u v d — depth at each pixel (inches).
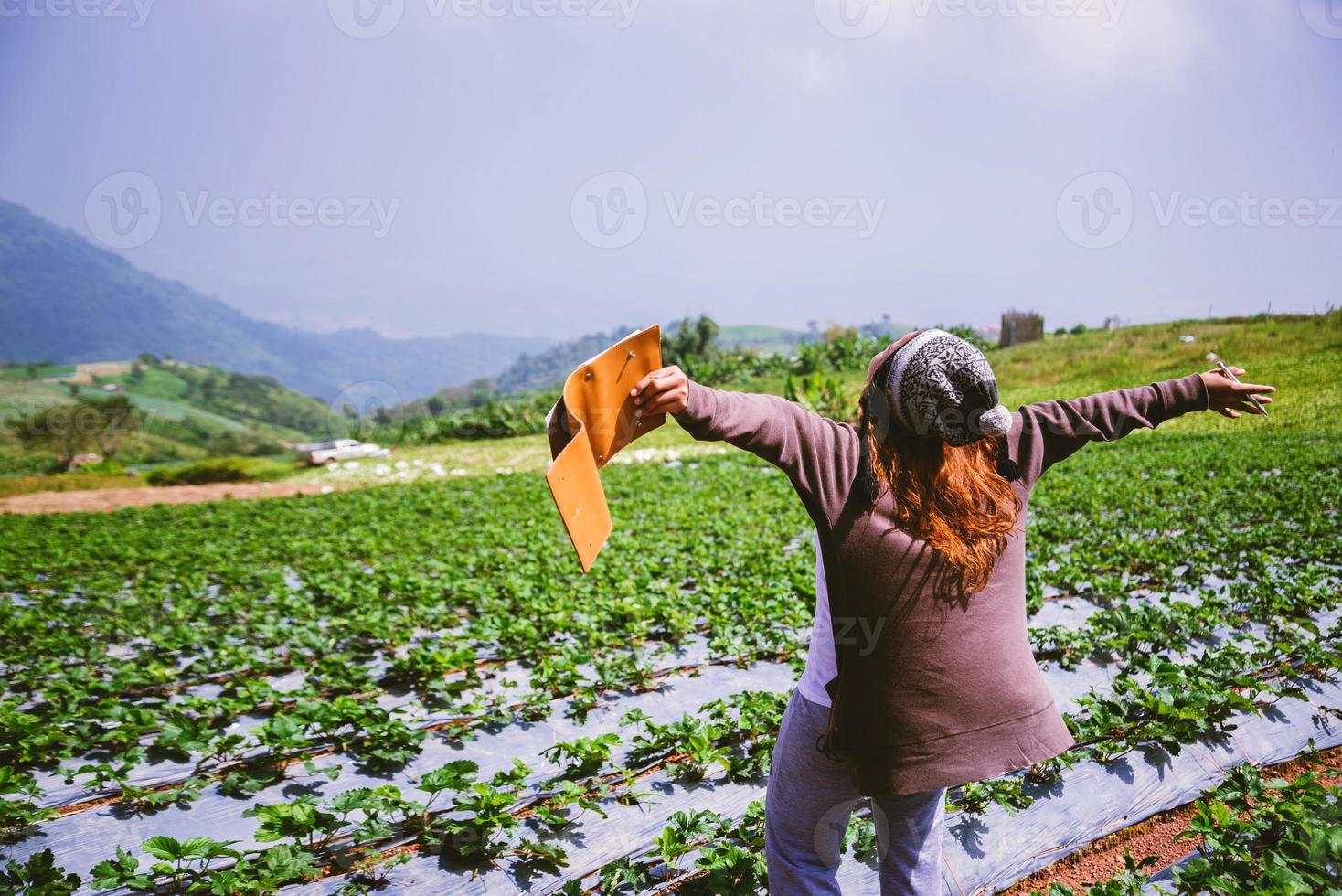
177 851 118.0
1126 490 449.7
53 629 276.7
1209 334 778.2
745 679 204.5
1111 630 202.4
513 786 146.4
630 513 517.0
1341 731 158.1
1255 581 253.9
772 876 90.0
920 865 81.7
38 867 119.3
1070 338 900.0
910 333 81.1
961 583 76.3
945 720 75.3
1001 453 81.7
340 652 242.4
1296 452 516.4
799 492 78.3
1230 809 130.6
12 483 1218.6
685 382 71.7
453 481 922.1
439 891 119.9
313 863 120.1
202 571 422.0
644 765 155.7
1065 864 125.7
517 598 285.6
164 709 187.5
